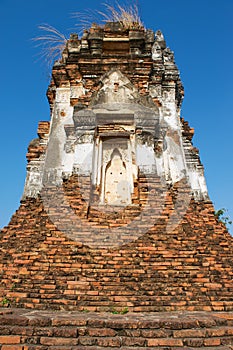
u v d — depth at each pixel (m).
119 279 6.30
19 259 6.76
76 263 6.65
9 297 5.86
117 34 10.84
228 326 4.74
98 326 4.53
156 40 11.99
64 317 4.77
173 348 4.19
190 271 6.57
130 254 6.92
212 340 4.33
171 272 6.52
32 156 10.61
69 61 10.45
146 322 4.54
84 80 10.09
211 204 9.69
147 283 6.24
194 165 10.64
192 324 4.59
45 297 5.84
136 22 11.27
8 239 7.82
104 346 4.21
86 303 5.75
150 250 7.00
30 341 4.23
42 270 6.48
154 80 10.36
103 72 10.11
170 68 11.35
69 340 4.24
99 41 10.44
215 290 6.18
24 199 9.63
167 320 4.64
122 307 5.64
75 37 10.75
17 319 4.54
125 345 4.25
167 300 5.87
